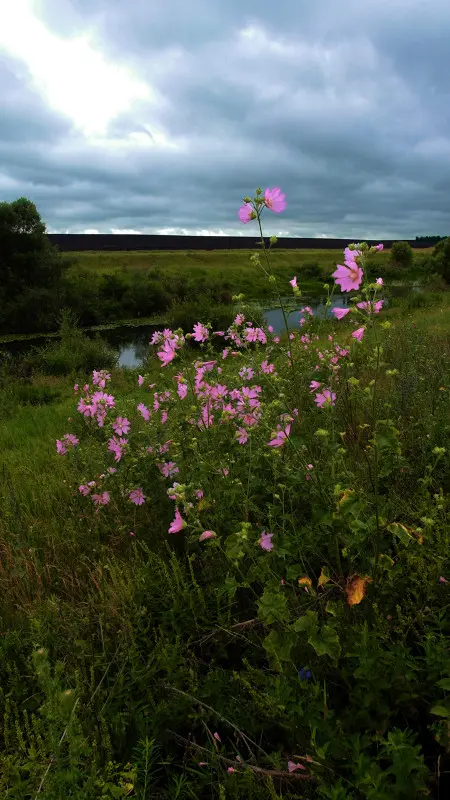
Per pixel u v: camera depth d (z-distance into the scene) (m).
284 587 1.88
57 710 1.20
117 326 31.45
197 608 2.14
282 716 1.49
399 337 6.50
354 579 1.57
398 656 1.50
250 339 3.37
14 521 3.18
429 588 1.67
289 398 2.95
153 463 3.08
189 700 1.73
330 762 1.31
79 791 1.23
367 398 1.79
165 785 1.62
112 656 2.05
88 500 3.26
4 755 1.55
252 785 1.37
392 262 53.03
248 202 2.04
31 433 7.22
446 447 2.74
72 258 34.62
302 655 1.62
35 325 30.08
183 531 2.76
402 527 1.62
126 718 1.72
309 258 69.81
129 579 2.37
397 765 1.15
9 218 30.83
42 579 2.75
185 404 3.22
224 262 62.81
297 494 2.15
